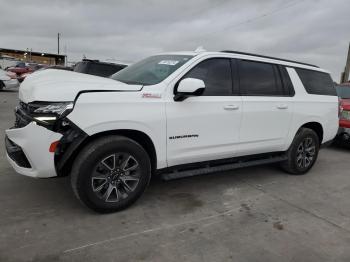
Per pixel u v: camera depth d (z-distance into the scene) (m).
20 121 3.52
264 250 3.10
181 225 3.49
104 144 3.40
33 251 2.87
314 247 3.20
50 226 3.30
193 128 3.96
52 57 53.88
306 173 5.71
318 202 4.38
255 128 4.61
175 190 4.49
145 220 3.55
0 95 16.64
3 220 3.37
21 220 3.38
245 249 3.09
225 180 5.05
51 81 3.53
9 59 39.41
